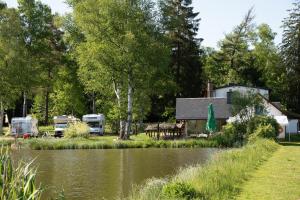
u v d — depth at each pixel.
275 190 16.08
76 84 72.75
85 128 52.75
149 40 49.00
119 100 52.19
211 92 66.56
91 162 30.19
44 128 69.69
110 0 48.12
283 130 53.88
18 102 85.12
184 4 76.25
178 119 59.03
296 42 75.50
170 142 43.41
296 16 76.19
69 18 55.00
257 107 47.78
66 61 73.31
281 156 28.66
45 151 38.94
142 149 40.97
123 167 27.50
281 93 79.25
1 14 63.19
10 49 61.44
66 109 74.69
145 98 59.28
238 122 47.44
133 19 48.84
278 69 82.81
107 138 52.03
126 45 47.66
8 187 9.12
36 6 71.75
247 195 15.15
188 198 13.80
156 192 14.82
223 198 14.06
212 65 87.88
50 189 19.88
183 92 75.44
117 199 17.44
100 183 21.44
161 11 51.47
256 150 29.20
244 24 87.81
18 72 61.41
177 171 25.33
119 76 50.28
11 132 55.88
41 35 71.81
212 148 41.56
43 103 79.38
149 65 49.59
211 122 52.41
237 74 85.31
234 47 87.31
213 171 17.98
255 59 86.56
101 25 49.19
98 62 49.19
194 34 76.75
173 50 75.56
